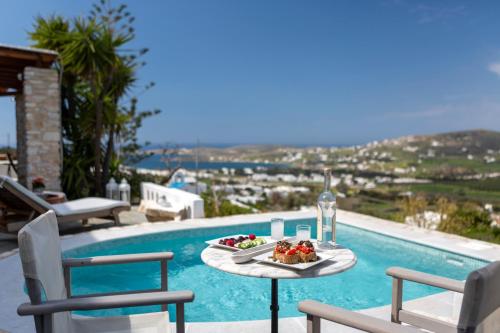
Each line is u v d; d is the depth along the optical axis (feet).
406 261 16.81
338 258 6.65
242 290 13.67
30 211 17.90
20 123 31.91
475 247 16.92
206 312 11.92
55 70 29.68
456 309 7.08
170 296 5.31
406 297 12.82
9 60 29.53
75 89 35.42
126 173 38.04
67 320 6.06
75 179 32.19
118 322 6.52
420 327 6.21
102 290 13.44
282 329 8.92
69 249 16.20
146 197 30.37
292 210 26.71
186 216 23.47
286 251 6.38
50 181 29.81
